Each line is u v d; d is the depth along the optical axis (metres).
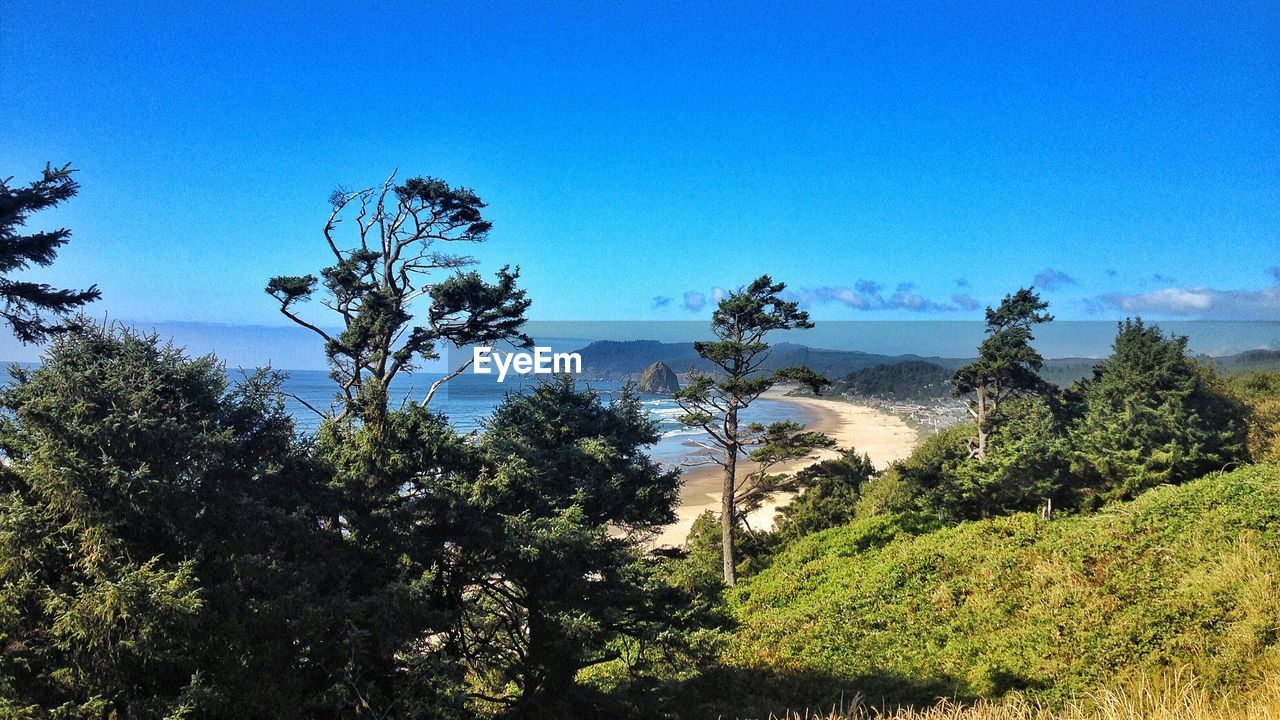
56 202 14.85
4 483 9.09
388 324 19.75
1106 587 15.84
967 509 34.47
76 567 8.56
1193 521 17.78
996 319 37.50
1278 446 28.53
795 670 16.88
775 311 30.06
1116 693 11.47
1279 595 12.69
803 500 38.66
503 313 22.08
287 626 9.41
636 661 16.16
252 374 10.98
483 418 18.75
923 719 10.79
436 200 21.61
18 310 14.70
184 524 9.20
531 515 13.42
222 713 8.59
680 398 29.70
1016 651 14.66
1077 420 35.91
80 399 8.90
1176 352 30.97
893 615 18.75
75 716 7.84
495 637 15.33
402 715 10.20
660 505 19.00
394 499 12.33
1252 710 7.88
